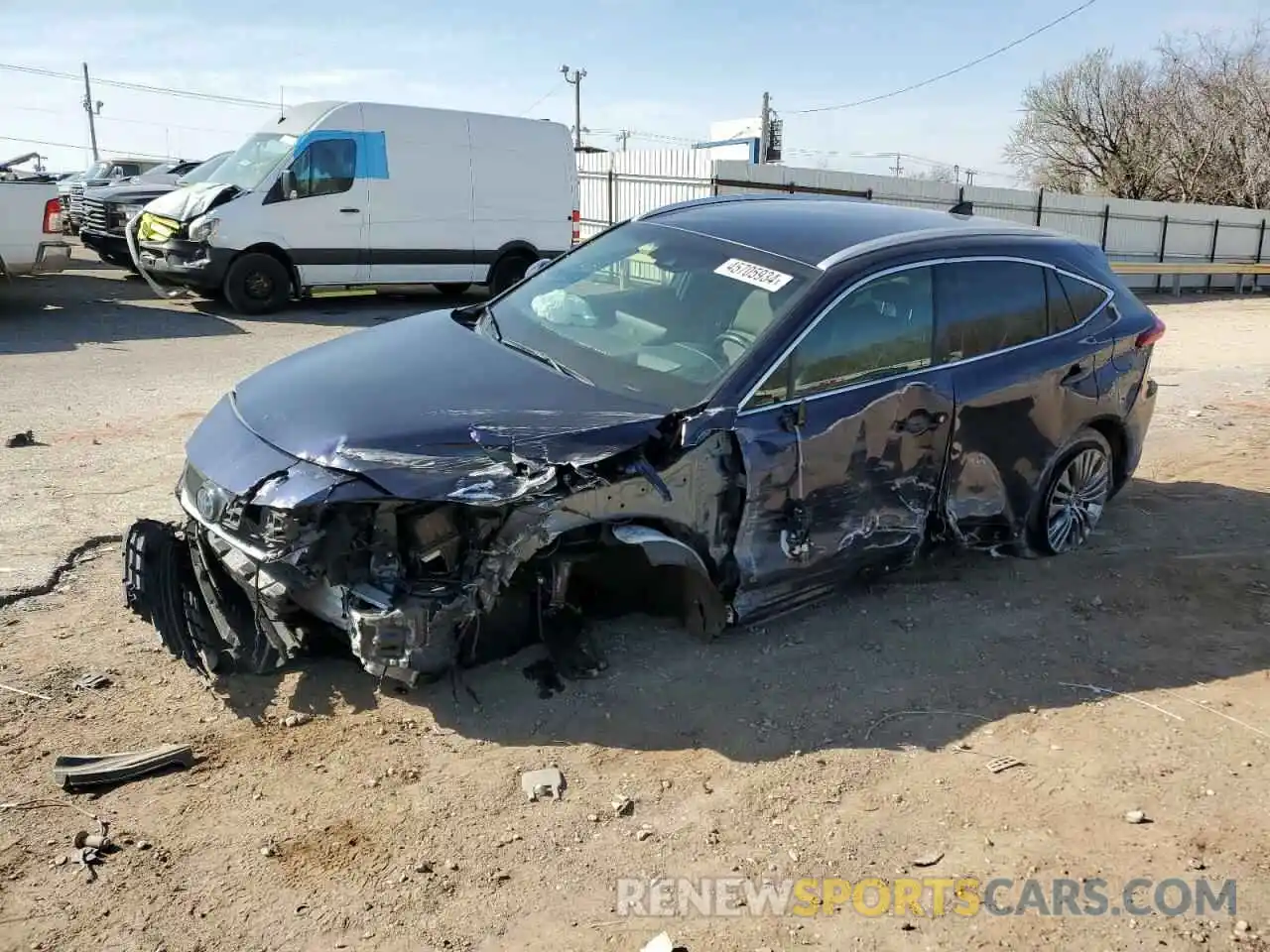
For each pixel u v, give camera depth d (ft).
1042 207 83.92
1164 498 21.98
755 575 13.38
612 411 12.41
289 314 45.16
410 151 46.21
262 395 13.11
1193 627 15.69
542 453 11.35
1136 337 18.26
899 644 14.60
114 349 34.65
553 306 15.55
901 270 14.79
